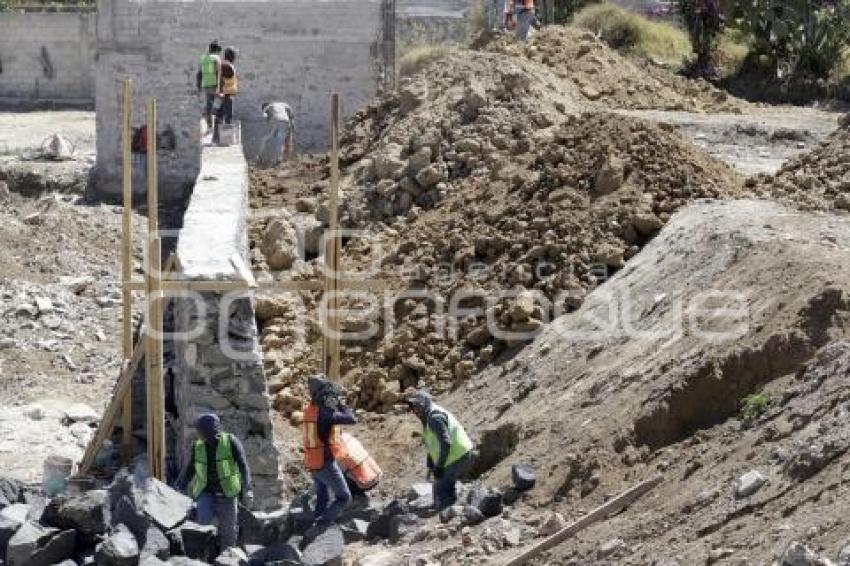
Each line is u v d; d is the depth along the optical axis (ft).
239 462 68.33
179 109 177.27
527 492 67.46
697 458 62.90
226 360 76.02
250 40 177.06
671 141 92.94
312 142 179.22
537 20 166.50
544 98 116.37
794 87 161.89
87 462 80.38
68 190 182.50
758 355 66.33
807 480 55.67
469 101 113.60
